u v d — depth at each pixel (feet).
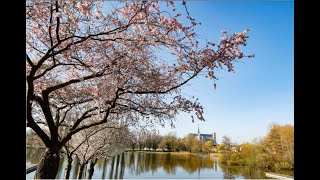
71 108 35.22
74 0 20.59
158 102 28.89
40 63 20.51
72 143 68.80
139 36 24.35
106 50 25.55
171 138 200.75
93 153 68.85
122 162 138.10
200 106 28.53
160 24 23.12
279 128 136.56
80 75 31.35
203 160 186.60
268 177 92.58
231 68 25.16
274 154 136.46
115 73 24.95
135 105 29.94
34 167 58.59
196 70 25.53
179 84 25.99
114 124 51.24
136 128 35.86
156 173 93.76
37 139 51.93
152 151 191.83
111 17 23.00
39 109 37.52
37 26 25.08
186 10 18.29
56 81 32.14
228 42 24.14
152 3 21.42
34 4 21.36
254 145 150.71
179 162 154.71
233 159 150.41
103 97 27.71
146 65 26.78
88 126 26.48
